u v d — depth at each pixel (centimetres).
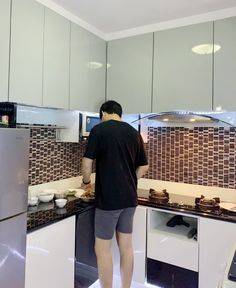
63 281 168
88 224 190
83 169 180
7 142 123
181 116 212
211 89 193
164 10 192
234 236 170
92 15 200
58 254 164
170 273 194
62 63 190
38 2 171
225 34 188
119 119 192
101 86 233
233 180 217
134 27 222
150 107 217
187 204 203
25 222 136
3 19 148
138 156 193
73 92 201
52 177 228
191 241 187
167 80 210
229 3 180
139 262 204
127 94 228
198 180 232
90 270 194
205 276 180
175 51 206
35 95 169
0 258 124
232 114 210
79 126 220
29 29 164
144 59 219
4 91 149
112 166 174
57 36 186
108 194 174
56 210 179
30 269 145
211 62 193
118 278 211
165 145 246
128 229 189
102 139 176
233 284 81
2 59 148
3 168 121
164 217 222
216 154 223
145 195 229
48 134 222
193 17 199
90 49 218
